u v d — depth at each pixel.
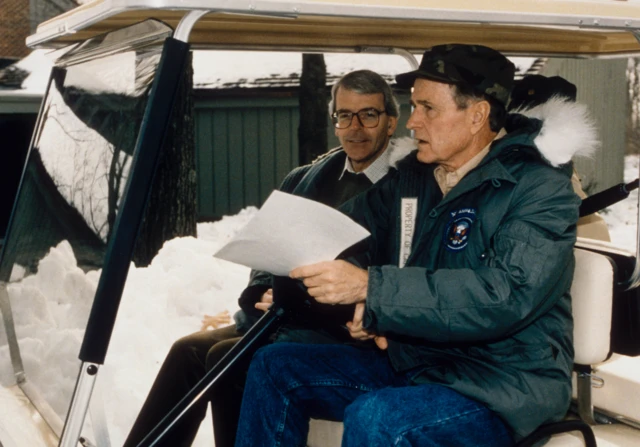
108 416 3.42
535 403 2.05
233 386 2.61
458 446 2.03
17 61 11.31
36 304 2.26
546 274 2.03
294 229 1.89
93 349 1.74
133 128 1.82
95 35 2.35
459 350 2.17
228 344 2.67
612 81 12.05
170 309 4.64
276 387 2.29
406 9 1.86
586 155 2.23
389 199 2.55
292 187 3.44
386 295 2.01
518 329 2.08
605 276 2.32
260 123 11.98
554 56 3.08
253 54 12.20
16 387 2.40
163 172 6.61
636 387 2.44
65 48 2.54
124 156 1.83
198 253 5.28
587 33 2.65
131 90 1.89
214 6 1.71
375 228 2.55
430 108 2.27
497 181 2.14
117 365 3.83
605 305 2.33
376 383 2.35
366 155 3.14
